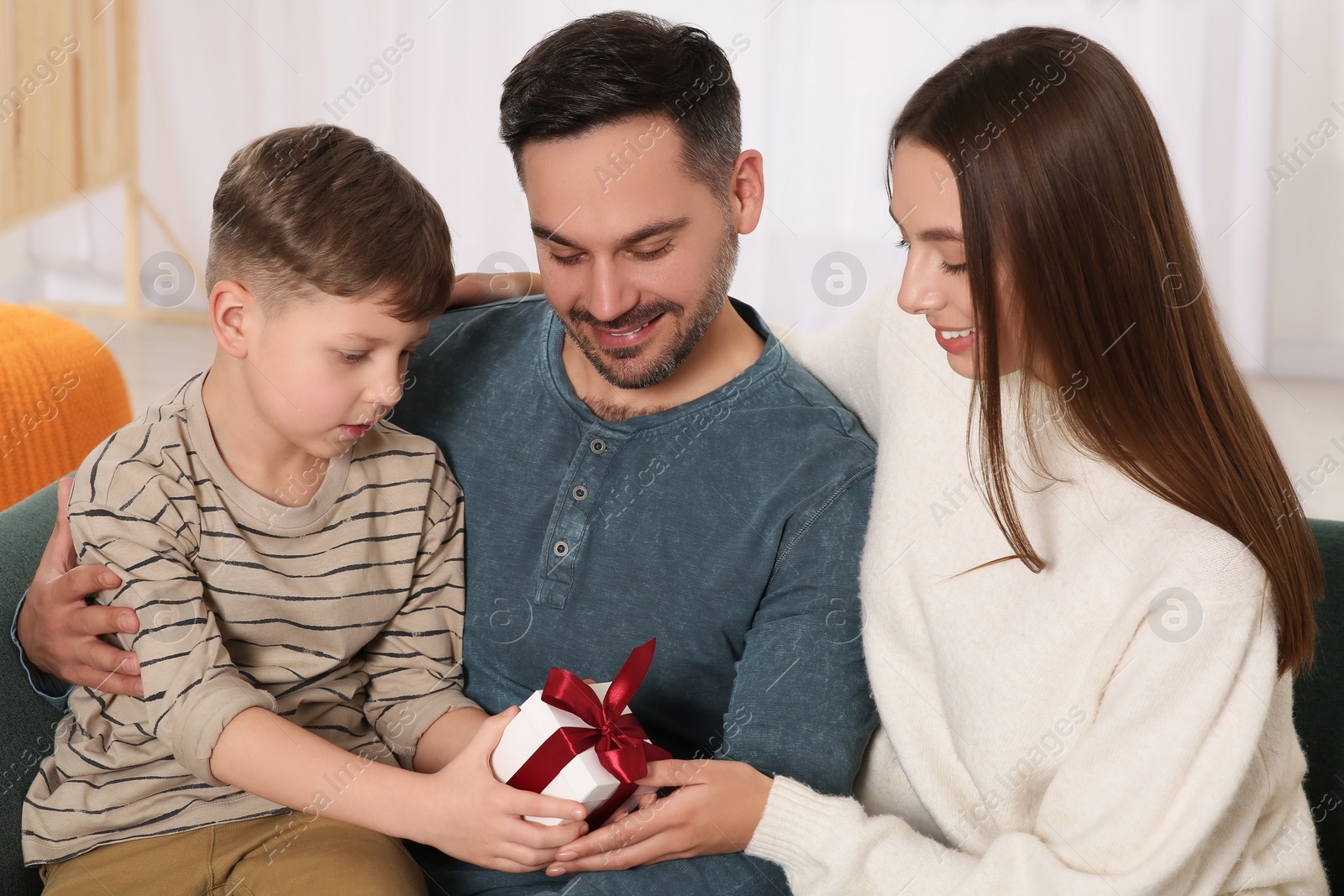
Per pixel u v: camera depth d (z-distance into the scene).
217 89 3.84
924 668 0.98
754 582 1.04
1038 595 0.90
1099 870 0.80
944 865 0.85
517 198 3.68
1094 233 0.81
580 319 0.99
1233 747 0.78
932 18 3.52
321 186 0.93
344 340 0.95
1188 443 0.82
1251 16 3.75
